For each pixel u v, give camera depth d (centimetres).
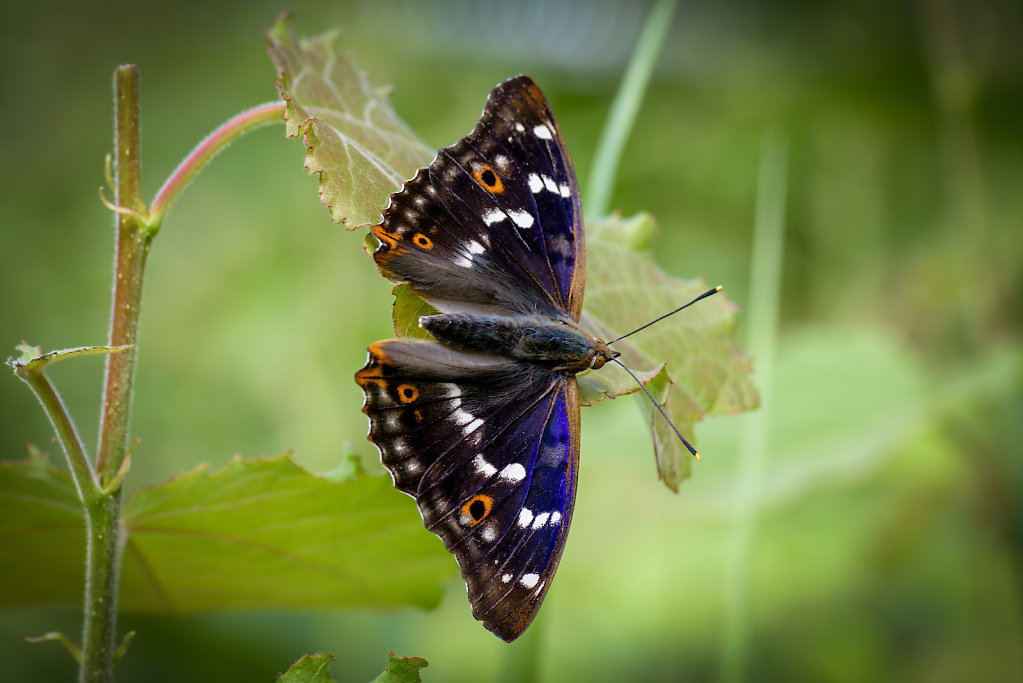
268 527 45
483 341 45
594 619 68
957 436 55
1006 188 70
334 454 77
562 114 78
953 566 67
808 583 68
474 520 44
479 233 45
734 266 78
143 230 44
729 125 76
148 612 49
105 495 44
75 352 42
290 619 63
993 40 62
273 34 45
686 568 68
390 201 44
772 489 53
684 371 46
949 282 75
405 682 43
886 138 75
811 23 73
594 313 46
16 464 44
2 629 60
